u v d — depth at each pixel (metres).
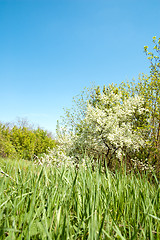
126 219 1.37
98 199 1.32
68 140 8.55
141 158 7.06
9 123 30.62
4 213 1.29
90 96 11.16
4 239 0.97
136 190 1.68
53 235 1.01
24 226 1.10
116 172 1.81
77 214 1.28
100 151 7.70
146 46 6.85
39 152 17.80
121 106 8.60
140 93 8.91
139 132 7.81
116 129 7.40
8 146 11.42
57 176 1.83
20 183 1.60
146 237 1.14
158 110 7.52
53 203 1.39
